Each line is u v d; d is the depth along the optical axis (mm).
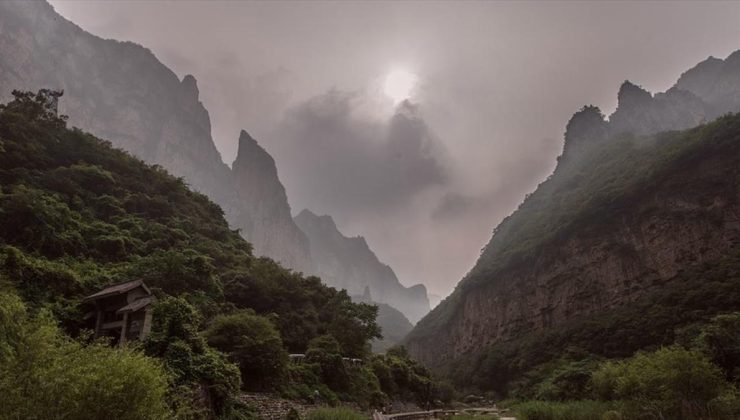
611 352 74188
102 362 8922
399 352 81688
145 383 9133
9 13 163250
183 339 19625
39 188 42875
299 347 43844
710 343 37281
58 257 31812
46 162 50969
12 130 49719
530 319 112375
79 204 43719
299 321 47531
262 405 23859
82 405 8164
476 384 104750
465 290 146875
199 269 37438
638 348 70062
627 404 27969
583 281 100438
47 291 23469
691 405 23766
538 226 138750
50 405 7926
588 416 30781
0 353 8844
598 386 39938
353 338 50969
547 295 108938
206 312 33375
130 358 9375
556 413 33469
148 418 9078
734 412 22672
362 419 25344
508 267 129625
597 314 90625
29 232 30891
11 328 9734
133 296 22812
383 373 51938
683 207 85500
